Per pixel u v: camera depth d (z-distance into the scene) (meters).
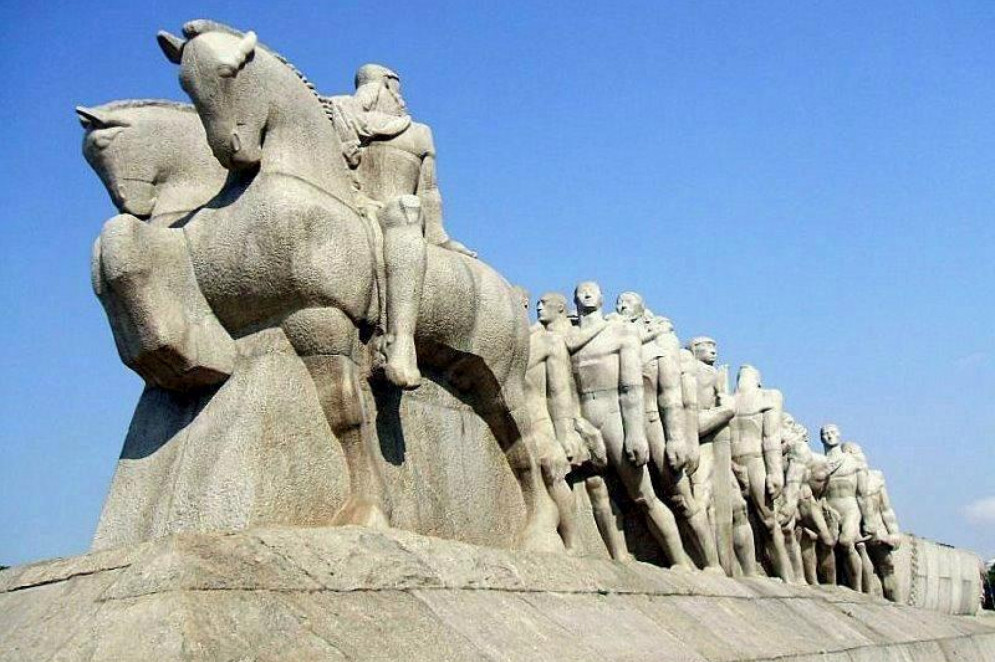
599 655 6.11
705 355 12.71
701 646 7.36
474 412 8.09
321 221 6.36
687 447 10.65
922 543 20.52
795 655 8.38
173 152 7.18
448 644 5.27
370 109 7.96
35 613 5.12
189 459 6.19
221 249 6.34
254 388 6.21
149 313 6.11
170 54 6.38
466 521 7.67
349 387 6.36
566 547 8.56
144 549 5.05
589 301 10.42
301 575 5.16
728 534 11.80
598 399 10.12
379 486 6.46
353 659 4.72
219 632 4.45
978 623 16.92
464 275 7.57
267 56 6.61
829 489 16.59
